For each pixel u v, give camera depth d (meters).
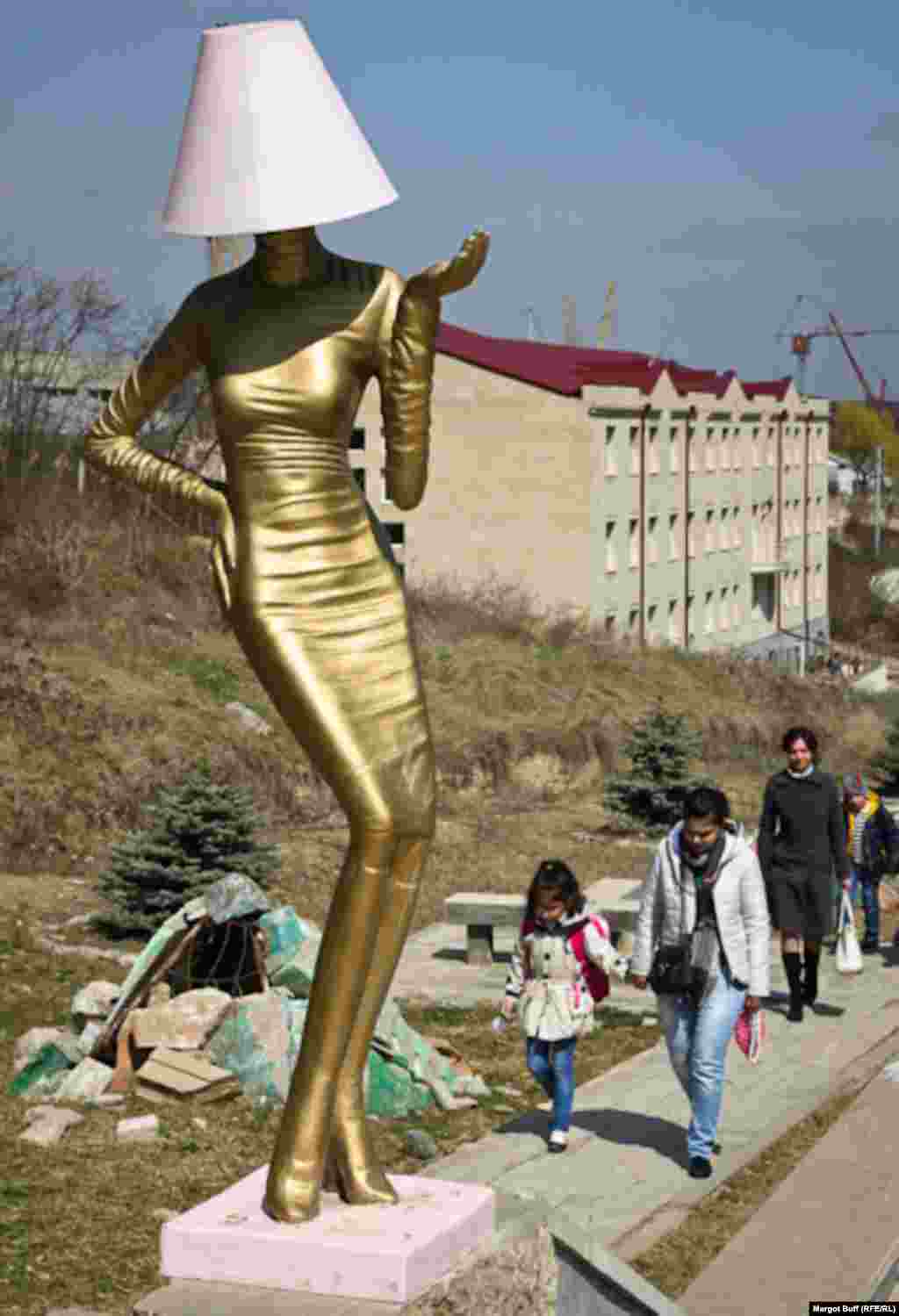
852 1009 13.52
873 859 16.00
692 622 59.62
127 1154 9.09
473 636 37.06
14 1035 11.60
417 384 4.23
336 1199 4.36
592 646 39.12
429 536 52.78
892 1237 7.87
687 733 24.98
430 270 4.11
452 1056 11.46
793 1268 7.46
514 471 52.03
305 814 22.52
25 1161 8.84
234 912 11.20
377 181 4.25
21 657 23.64
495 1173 9.06
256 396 4.23
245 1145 9.41
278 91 4.18
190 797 15.89
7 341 31.95
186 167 4.23
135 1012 10.62
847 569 94.81
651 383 55.19
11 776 20.12
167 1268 4.15
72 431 32.31
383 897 4.27
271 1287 4.06
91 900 16.80
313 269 4.29
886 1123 9.90
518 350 59.84
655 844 23.84
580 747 29.77
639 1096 10.81
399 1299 3.98
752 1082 11.10
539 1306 4.60
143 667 25.42
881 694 50.34
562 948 9.51
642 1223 8.19
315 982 4.28
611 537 53.12
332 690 4.21
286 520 4.25
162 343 4.42
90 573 28.25
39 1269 7.18
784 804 12.96
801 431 70.19
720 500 61.31
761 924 9.05
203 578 30.19
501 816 25.11
